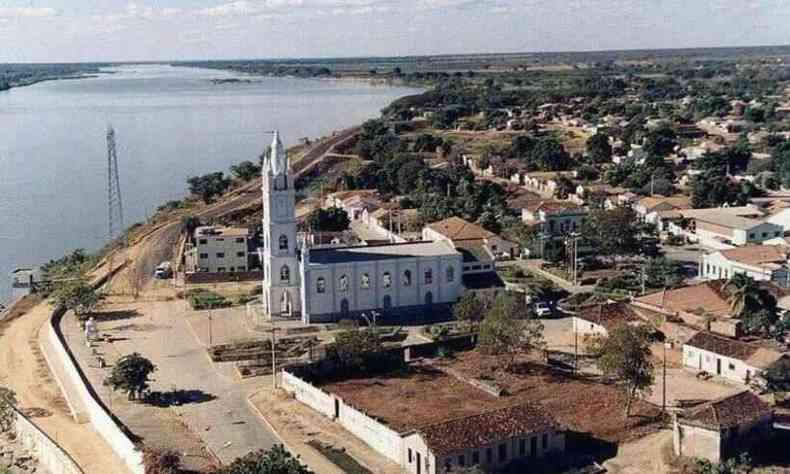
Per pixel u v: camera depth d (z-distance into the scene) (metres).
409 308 170.38
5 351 155.38
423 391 129.25
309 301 164.25
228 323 166.62
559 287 185.88
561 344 150.50
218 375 141.00
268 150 165.50
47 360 150.12
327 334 158.75
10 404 126.06
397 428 112.19
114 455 113.75
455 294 173.00
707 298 157.88
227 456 110.75
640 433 114.56
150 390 134.38
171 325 167.00
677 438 107.06
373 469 106.81
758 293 151.25
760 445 107.19
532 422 107.44
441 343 147.12
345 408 119.75
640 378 119.38
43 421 125.12
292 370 135.25
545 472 103.81
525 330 143.88
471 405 122.94
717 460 103.81
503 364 140.25
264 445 114.44
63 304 176.50
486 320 144.88
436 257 170.75
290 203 164.25
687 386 130.00
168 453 105.19
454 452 101.06
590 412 121.06
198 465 106.25
